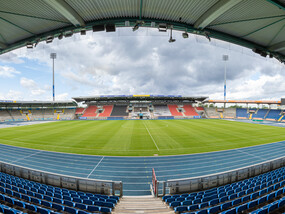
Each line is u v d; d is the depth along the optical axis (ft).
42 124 121.19
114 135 72.13
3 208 13.17
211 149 50.37
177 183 21.67
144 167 36.81
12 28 28.45
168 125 108.88
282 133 78.43
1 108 169.37
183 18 26.20
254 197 17.87
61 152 47.32
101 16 25.84
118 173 33.83
